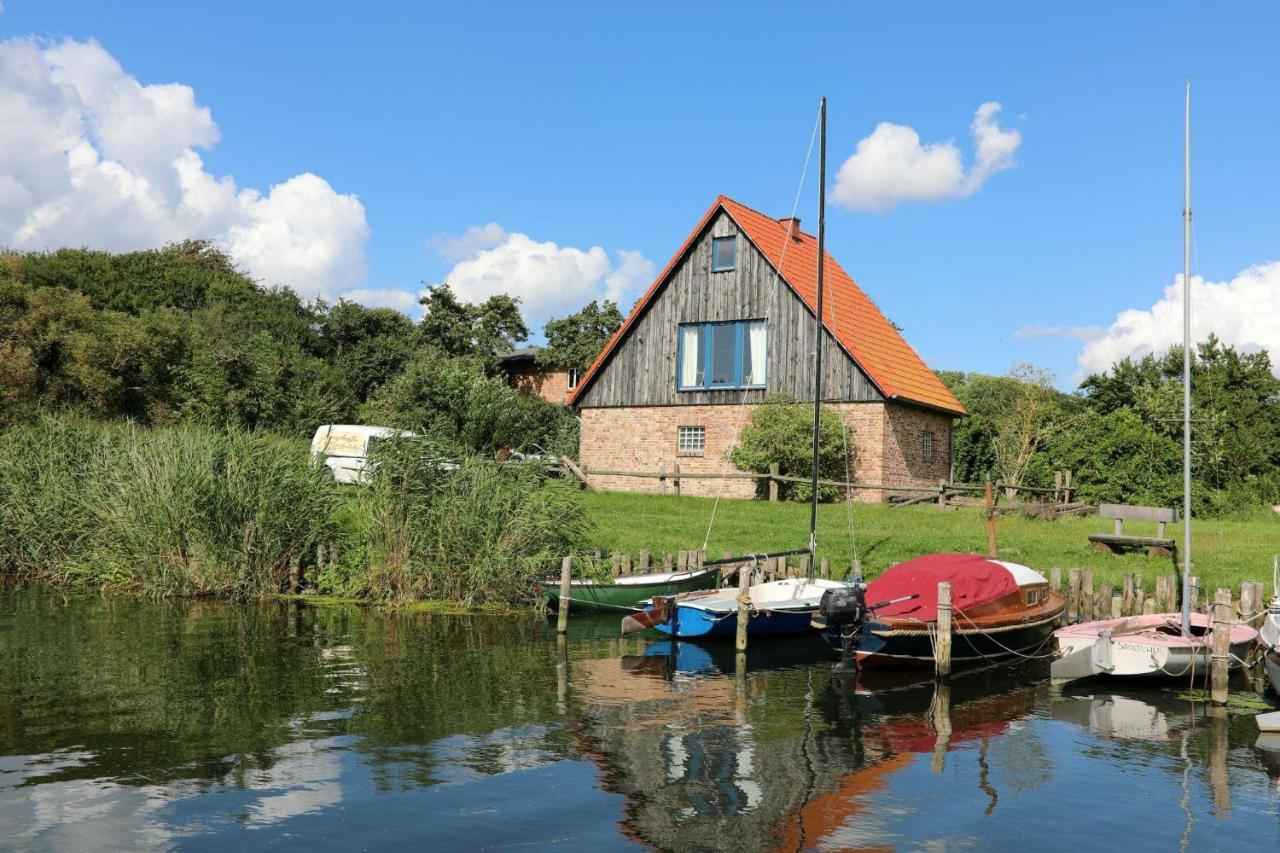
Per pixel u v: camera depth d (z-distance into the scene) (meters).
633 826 7.30
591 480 32.22
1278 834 7.41
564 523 17.14
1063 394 47.78
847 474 25.17
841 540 19.92
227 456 18.00
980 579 13.21
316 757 8.66
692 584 16.67
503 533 16.58
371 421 39.06
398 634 14.25
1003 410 42.66
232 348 37.03
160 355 35.91
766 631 14.49
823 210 16.33
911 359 33.28
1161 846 7.18
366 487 17.48
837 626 12.66
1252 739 9.84
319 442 28.22
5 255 36.94
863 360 28.12
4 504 19.81
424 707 10.35
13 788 7.79
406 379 37.81
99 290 54.00
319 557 17.62
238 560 17.19
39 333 33.75
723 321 30.72
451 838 7.00
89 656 12.48
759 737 9.63
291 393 37.75
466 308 59.38
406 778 8.18
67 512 19.14
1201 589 15.31
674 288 31.67
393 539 16.83
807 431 27.34
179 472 17.38
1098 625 13.09
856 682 12.12
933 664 12.62
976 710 10.86
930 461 32.09
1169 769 8.87
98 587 18.19
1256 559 17.88
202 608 16.11
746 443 28.22
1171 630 13.03
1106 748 9.48
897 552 18.73
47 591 17.78
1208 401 36.94
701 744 9.34
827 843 7.08
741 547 19.06
